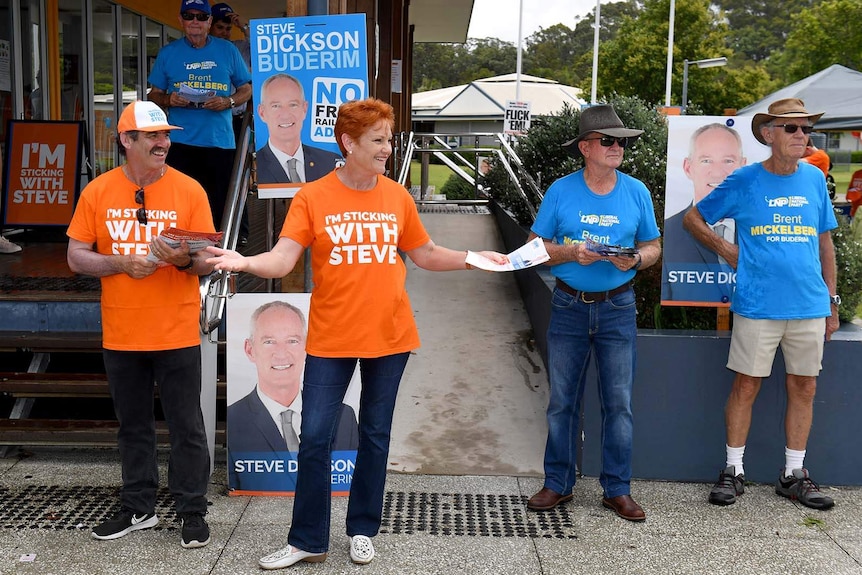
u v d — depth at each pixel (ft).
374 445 11.82
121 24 35.60
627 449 13.93
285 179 14.70
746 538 13.26
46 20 29.91
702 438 15.55
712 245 14.85
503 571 12.01
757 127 14.47
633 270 13.75
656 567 12.23
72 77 31.86
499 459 16.21
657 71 115.85
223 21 22.43
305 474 11.73
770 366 14.42
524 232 24.86
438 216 38.37
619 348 13.74
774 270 14.11
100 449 16.56
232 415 14.43
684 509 14.39
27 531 13.00
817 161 25.03
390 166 33.53
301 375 14.37
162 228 12.17
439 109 100.22
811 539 13.25
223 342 16.76
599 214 13.50
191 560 12.16
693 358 15.39
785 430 15.07
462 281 26.89
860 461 15.42
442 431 17.34
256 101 14.51
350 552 12.24
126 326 12.15
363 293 11.34
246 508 14.07
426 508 14.15
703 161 16.07
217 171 20.81
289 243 11.29
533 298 22.26
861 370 15.23
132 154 11.95
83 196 12.18
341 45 14.37
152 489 12.99
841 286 16.90
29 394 16.29
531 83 96.12
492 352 21.22
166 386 12.46
